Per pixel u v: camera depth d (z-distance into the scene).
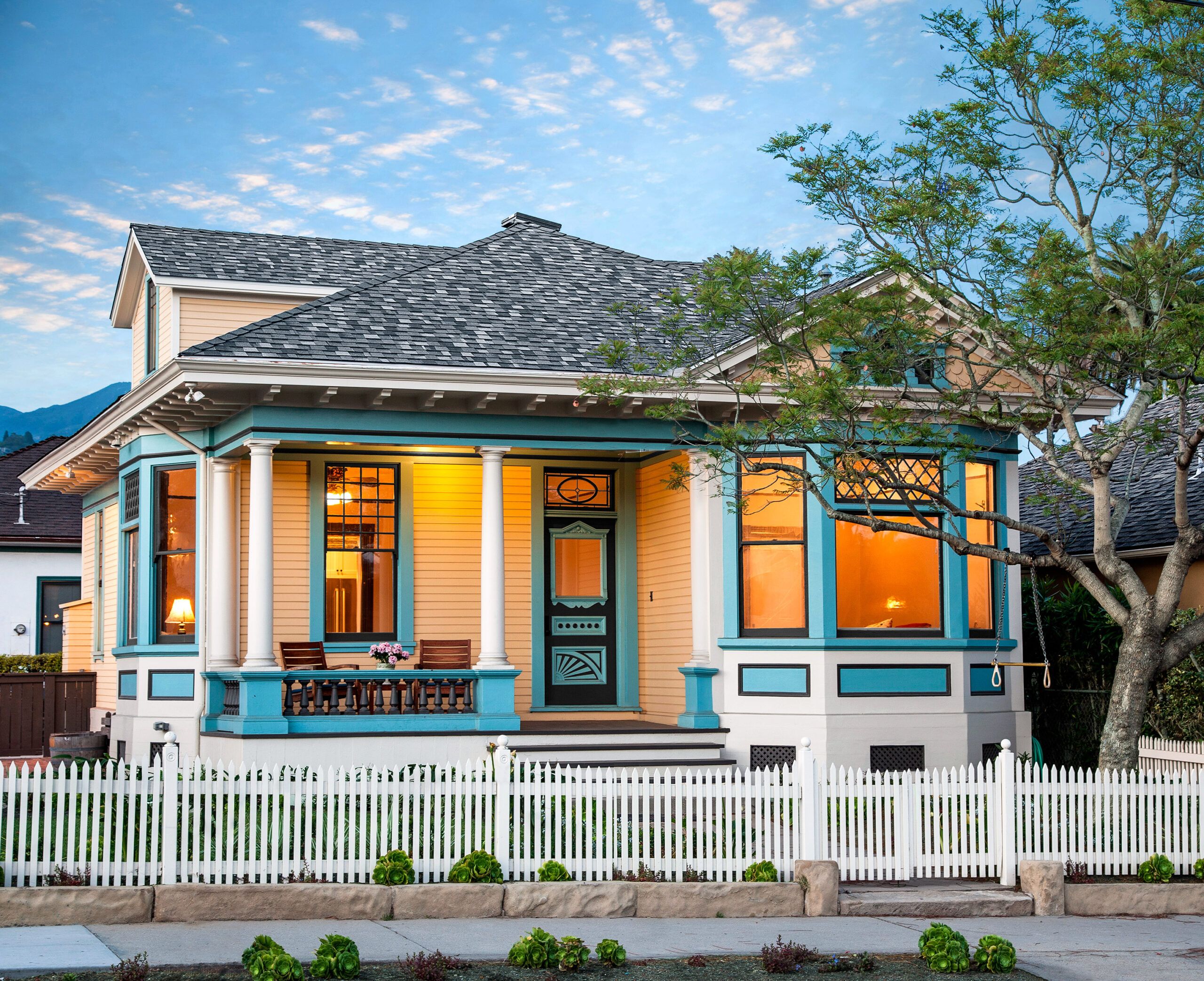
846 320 12.60
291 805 10.58
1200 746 13.84
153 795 10.09
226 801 11.30
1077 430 13.33
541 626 17.31
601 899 10.09
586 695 17.53
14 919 9.20
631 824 10.78
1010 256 12.73
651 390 13.46
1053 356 12.13
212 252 18.30
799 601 15.88
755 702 15.73
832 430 12.93
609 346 14.87
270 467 14.80
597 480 17.88
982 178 13.27
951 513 14.08
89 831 10.49
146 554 16.55
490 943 8.96
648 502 17.72
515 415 15.68
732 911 10.23
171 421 16.02
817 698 15.43
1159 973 8.62
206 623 15.79
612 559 17.84
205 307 17.62
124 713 17.19
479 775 10.53
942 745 15.82
